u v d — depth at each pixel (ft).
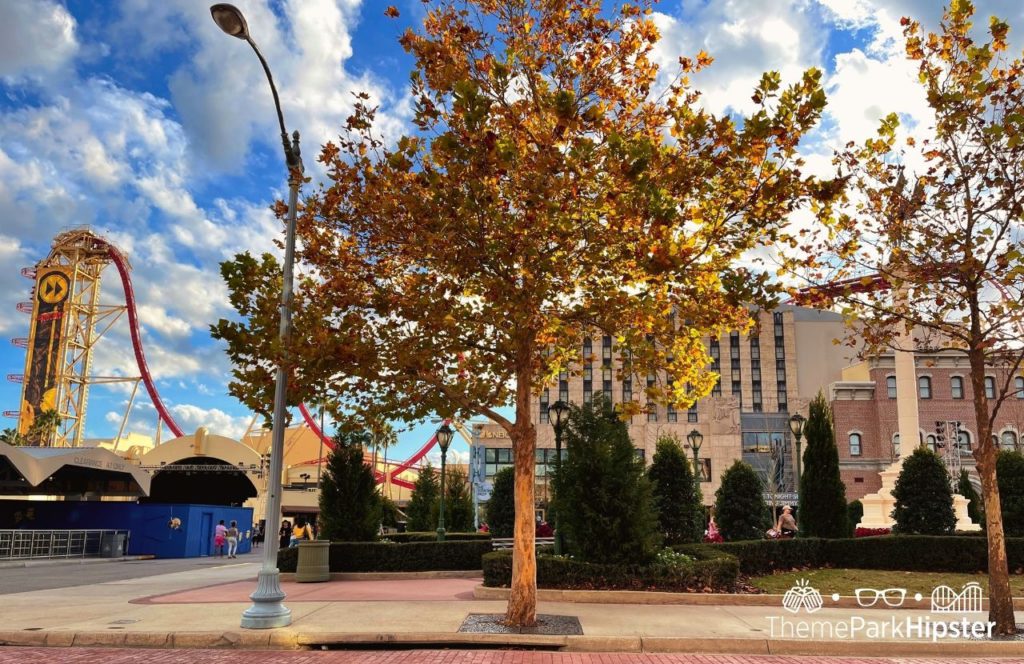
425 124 40.27
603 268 41.83
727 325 43.39
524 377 43.34
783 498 286.66
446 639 37.78
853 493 254.27
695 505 77.56
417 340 42.16
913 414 117.29
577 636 37.55
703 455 302.86
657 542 57.00
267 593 40.06
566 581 54.19
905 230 42.57
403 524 161.38
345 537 79.36
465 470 323.98
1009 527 73.31
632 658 34.53
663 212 32.91
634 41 40.88
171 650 36.29
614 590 53.06
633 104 43.01
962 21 39.88
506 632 38.55
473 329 44.01
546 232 37.60
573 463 57.98
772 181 36.83
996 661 35.24
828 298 43.09
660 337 43.21
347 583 68.95
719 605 50.78
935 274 41.68
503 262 38.73
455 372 43.11
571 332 43.60
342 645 37.91
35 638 38.42
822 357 399.65
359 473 81.82
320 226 44.62
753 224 37.68
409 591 59.93
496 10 42.37
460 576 74.84
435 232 38.52
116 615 45.47
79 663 32.22
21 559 112.88
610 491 56.70
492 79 39.37
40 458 130.21
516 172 38.86
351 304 42.52
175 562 127.24
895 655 37.17
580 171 38.34
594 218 40.98
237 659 33.37
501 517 117.70
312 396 43.93
